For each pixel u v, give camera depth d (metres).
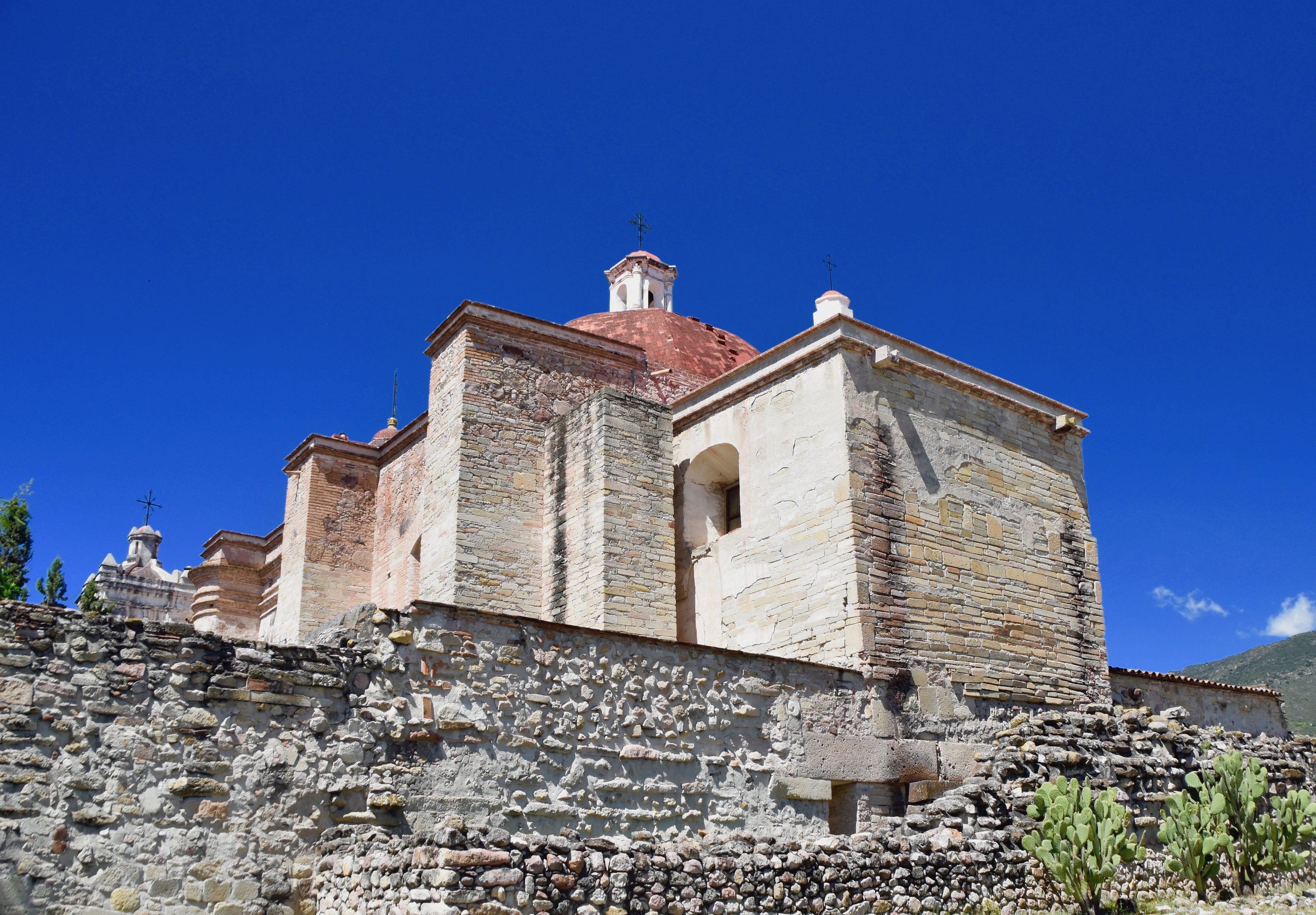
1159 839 14.92
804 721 14.57
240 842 10.36
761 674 14.40
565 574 18.45
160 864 9.97
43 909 9.41
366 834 10.26
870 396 17.20
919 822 13.97
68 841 9.66
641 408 18.58
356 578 24.59
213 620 29.42
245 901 10.22
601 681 12.89
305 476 24.89
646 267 31.88
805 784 14.21
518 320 20.81
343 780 10.98
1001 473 18.98
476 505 19.09
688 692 13.61
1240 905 13.77
